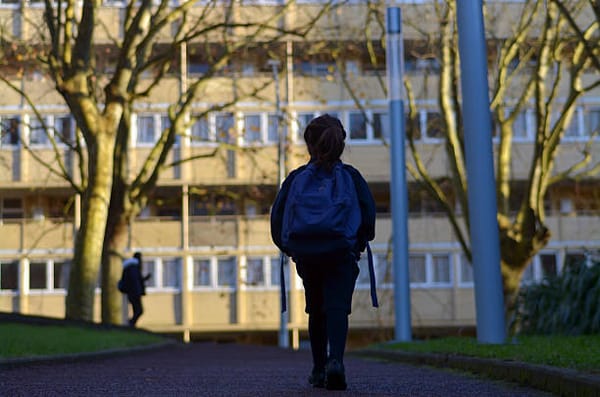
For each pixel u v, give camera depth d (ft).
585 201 184.65
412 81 179.42
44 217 189.16
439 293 184.44
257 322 183.32
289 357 73.77
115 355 63.52
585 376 26.63
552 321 72.38
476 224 51.08
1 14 176.86
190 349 94.58
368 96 184.96
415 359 53.01
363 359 68.44
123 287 107.14
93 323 92.07
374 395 27.73
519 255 102.27
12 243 183.32
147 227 183.73
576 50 96.07
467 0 51.78
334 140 27.84
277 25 168.25
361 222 27.73
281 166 166.81
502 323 51.01
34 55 112.68
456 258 184.96
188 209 189.78
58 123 183.93
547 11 95.91
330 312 27.68
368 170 186.80
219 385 33.09
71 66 96.07
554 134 99.66
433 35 110.93
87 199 96.89
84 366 49.57
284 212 27.58
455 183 102.47
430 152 180.86
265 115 184.96
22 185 182.60
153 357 68.39
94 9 96.07
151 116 184.14
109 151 96.94
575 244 182.50
